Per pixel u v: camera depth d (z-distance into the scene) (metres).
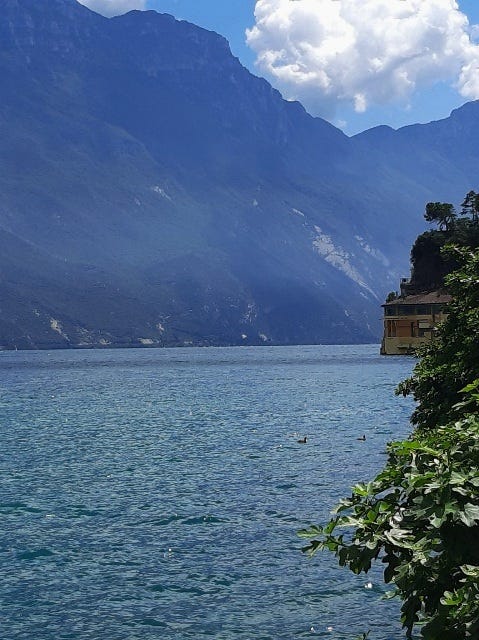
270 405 95.31
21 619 20.77
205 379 163.12
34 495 38.31
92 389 134.38
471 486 9.94
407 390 28.78
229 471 45.06
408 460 10.97
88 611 21.34
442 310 28.05
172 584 23.59
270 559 26.09
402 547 10.39
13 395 121.31
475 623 9.14
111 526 31.23
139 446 58.12
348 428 68.38
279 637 19.33
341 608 21.36
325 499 36.09
